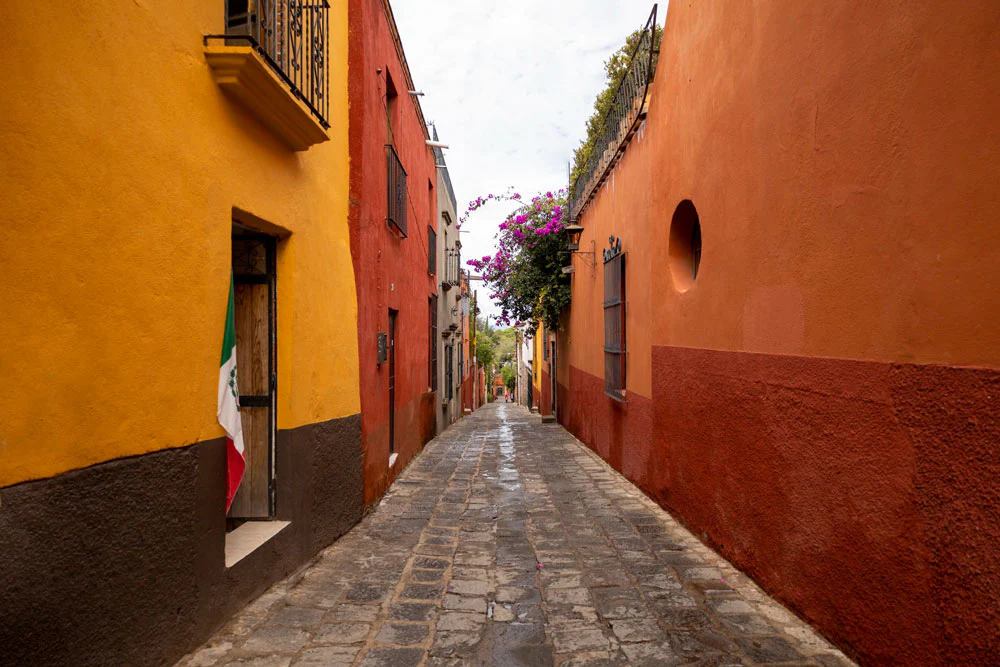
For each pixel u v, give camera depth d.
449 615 3.57
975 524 2.16
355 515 5.66
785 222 3.64
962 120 2.24
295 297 4.39
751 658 3.00
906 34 2.55
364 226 6.22
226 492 3.47
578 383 12.47
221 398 3.32
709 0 4.89
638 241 7.30
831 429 3.13
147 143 2.71
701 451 5.08
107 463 2.44
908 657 2.53
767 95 3.87
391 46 7.97
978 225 2.17
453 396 17.70
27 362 2.07
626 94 8.05
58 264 2.21
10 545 2.00
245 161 3.64
